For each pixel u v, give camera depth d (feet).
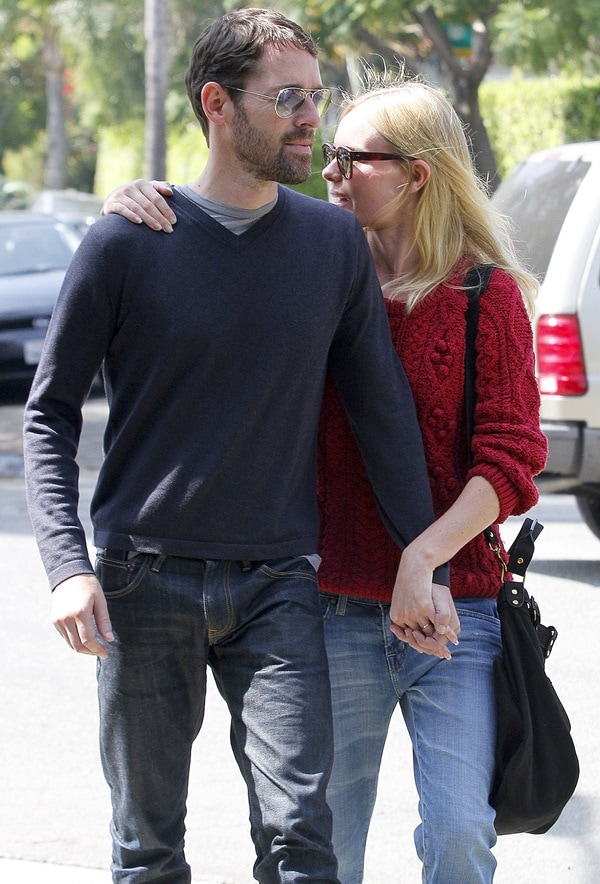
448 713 33.81
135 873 34.14
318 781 31.53
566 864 48.21
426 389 34.94
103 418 149.59
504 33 167.22
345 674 35.65
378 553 35.45
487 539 35.32
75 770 56.75
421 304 35.27
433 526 33.47
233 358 32.40
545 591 81.15
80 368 32.94
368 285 34.32
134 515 32.71
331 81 217.97
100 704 33.91
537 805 33.86
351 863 36.17
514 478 33.40
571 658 68.39
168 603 32.63
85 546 32.32
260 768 32.07
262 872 31.89
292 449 33.40
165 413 32.60
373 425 34.12
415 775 34.63
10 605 80.64
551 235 85.35
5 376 160.56
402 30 214.07
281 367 32.63
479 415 34.45
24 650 72.08
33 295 162.81
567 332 82.38
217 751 59.11
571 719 60.18
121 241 32.30
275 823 31.35
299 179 32.83
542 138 218.18
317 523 34.73
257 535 32.86
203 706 34.37
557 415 82.94
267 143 32.30
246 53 32.09
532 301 37.29
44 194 311.27
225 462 32.37
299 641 32.68
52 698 64.95
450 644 34.60
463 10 178.70
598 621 74.84
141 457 32.86
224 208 32.83
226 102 32.55
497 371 34.45
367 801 36.45
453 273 35.73
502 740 33.68
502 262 36.52
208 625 32.76
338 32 177.37
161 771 33.78
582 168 86.07
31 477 32.63
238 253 32.60
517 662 33.83
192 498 32.32
